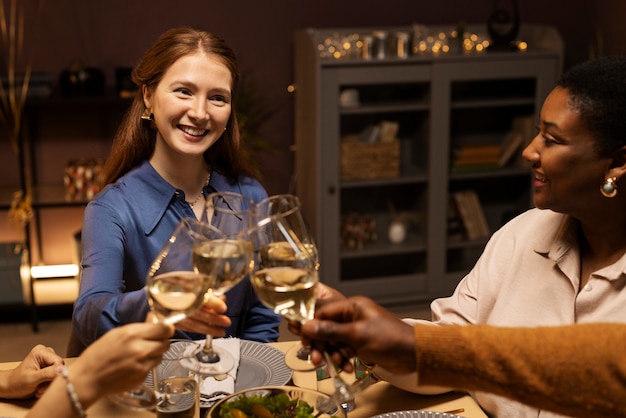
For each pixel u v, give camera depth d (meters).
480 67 4.04
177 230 1.18
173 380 1.31
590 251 1.52
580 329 1.03
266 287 1.16
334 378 1.19
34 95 3.84
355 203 4.13
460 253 4.31
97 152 4.21
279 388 1.35
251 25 4.27
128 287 2.01
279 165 4.46
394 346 1.05
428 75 3.99
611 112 1.31
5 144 4.08
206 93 1.93
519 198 4.33
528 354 1.01
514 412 1.54
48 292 4.09
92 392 1.11
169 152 2.02
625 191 1.37
